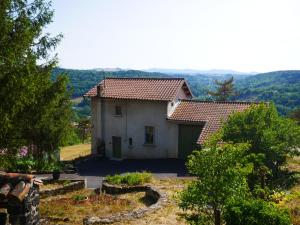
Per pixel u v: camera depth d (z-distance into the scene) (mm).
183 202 11477
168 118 32844
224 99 85500
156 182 23438
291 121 22594
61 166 27828
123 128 34844
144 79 36344
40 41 12734
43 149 19047
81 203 18516
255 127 21062
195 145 32469
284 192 18484
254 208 9969
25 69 10820
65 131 20750
